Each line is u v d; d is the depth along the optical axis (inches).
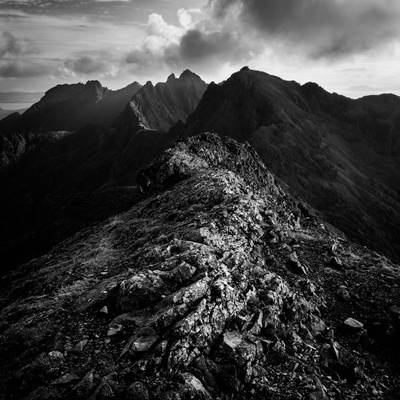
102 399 438.6
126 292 639.8
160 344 504.4
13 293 961.5
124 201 4936.0
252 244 879.1
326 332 654.5
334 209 7431.1
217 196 1162.6
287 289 698.2
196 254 717.9
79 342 554.3
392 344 655.1
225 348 520.4
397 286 837.8
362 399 518.3
